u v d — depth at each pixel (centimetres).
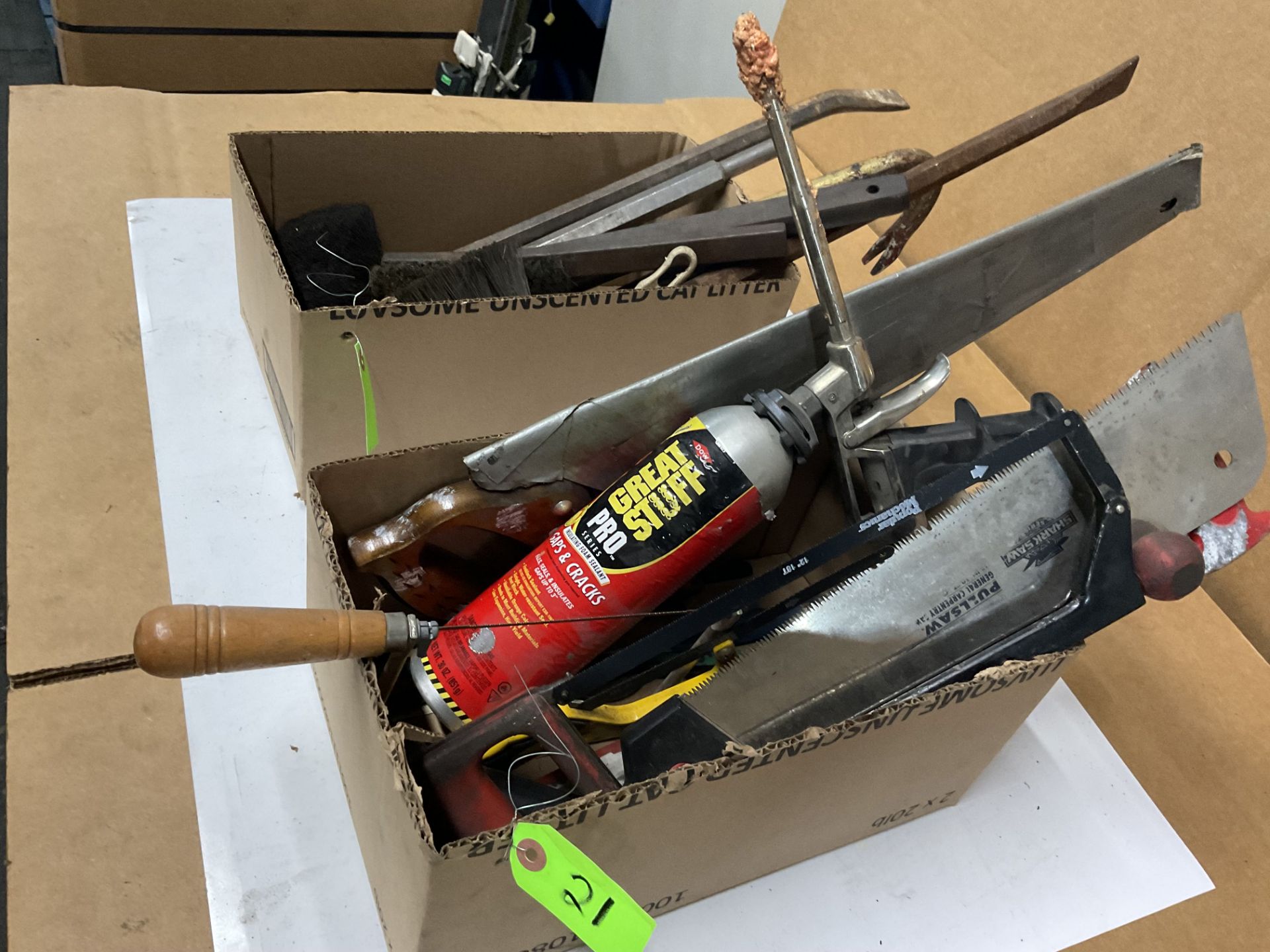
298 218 86
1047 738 77
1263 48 72
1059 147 89
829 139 115
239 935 58
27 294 89
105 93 107
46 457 78
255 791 64
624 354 84
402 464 63
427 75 143
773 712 60
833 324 62
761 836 60
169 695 67
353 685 53
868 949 64
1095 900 69
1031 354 98
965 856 70
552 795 55
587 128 117
